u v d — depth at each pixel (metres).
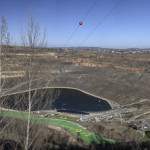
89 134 64.44
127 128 70.12
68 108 119.19
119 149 39.53
